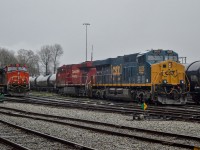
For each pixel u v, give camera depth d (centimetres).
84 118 2044
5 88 4522
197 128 1594
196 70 3338
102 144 1211
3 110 2548
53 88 6128
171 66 3136
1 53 12538
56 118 2062
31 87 7450
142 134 1435
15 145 1134
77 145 1131
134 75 3366
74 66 4797
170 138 1327
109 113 2294
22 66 4522
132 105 2905
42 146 1166
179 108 2702
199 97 3409
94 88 4256
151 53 3206
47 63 13100
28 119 1964
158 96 3075
